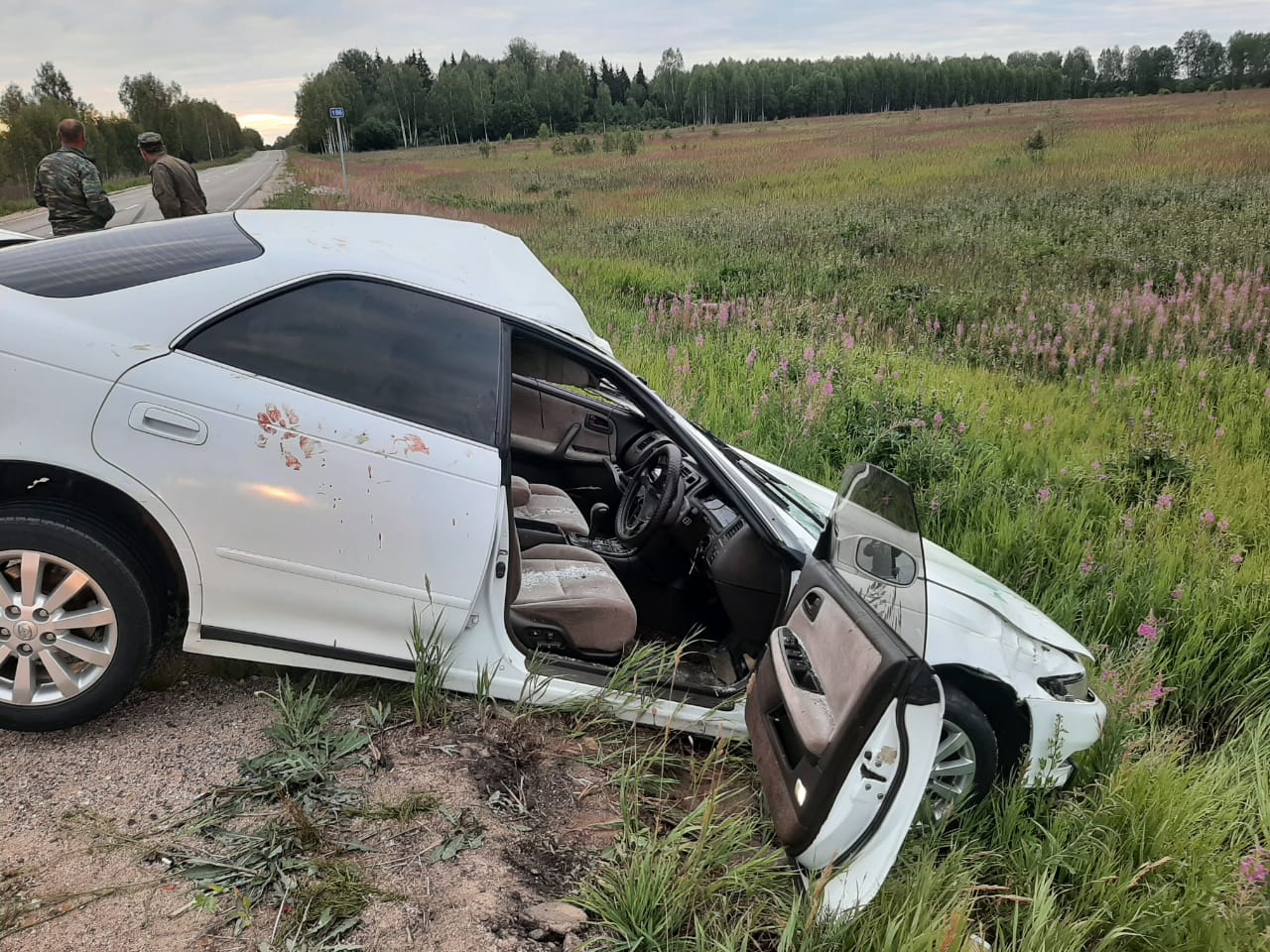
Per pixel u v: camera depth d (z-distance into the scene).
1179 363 8.91
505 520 2.84
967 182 28.31
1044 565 5.21
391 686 3.08
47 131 57.09
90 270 2.72
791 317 10.67
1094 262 14.02
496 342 3.01
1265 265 12.99
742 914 2.44
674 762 3.08
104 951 1.97
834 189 28.91
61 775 2.50
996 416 7.54
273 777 2.58
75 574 2.49
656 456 3.89
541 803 2.75
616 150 63.97
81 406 2.45
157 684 2.97
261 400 2.61
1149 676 3.88
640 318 10.58
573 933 2.27
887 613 2.54
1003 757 3.23
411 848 2.44
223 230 3.09
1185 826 3.12
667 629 3.80
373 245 3.12
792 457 6.25
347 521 2.66
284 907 2.16
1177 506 5.88
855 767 2.13
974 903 2.73
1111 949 2.74
